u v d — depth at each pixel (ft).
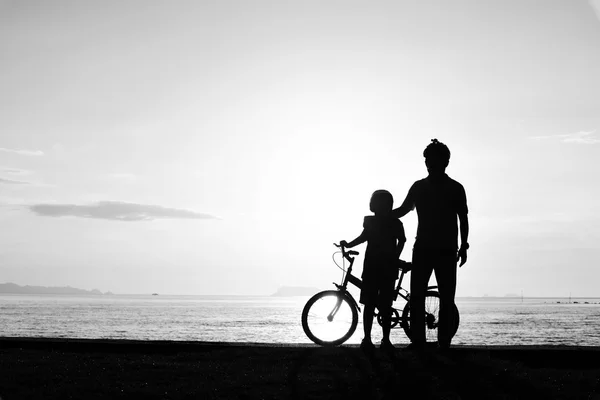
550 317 403.54
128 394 21.54
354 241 30.01
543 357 28.12
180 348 31.04
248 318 346.95
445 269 27.35
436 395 20.94
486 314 482.28
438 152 27.68
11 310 453.17
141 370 25.38
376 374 23.86
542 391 21.47
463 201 27.50
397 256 29.58
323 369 24.82
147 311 477.36
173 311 492.13
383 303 29.35
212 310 547.49
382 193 29.91
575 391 21.50
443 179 27.73
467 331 219.61
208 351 30.48
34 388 22.49
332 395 21.09
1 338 33.76
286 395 21.15
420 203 27.84
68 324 253.03
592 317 407.85
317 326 31.17
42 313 395.75
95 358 28.60
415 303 27.81
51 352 30.35
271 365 26.05
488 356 27.20
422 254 27.50
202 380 23.52
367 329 28.76
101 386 22.57
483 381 22.66
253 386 22.34
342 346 30.17
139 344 31.32
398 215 29.14
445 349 27.58
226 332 196.95
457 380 22.72
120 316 356.18
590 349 28.32
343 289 31.22
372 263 29.27
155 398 21.12
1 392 21.88
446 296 27.40
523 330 230.27
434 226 27.37
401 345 32.14
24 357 28.66
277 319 330.95
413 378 22.95
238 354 28.63
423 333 27.86
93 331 201.26
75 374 24.71
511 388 21.83
